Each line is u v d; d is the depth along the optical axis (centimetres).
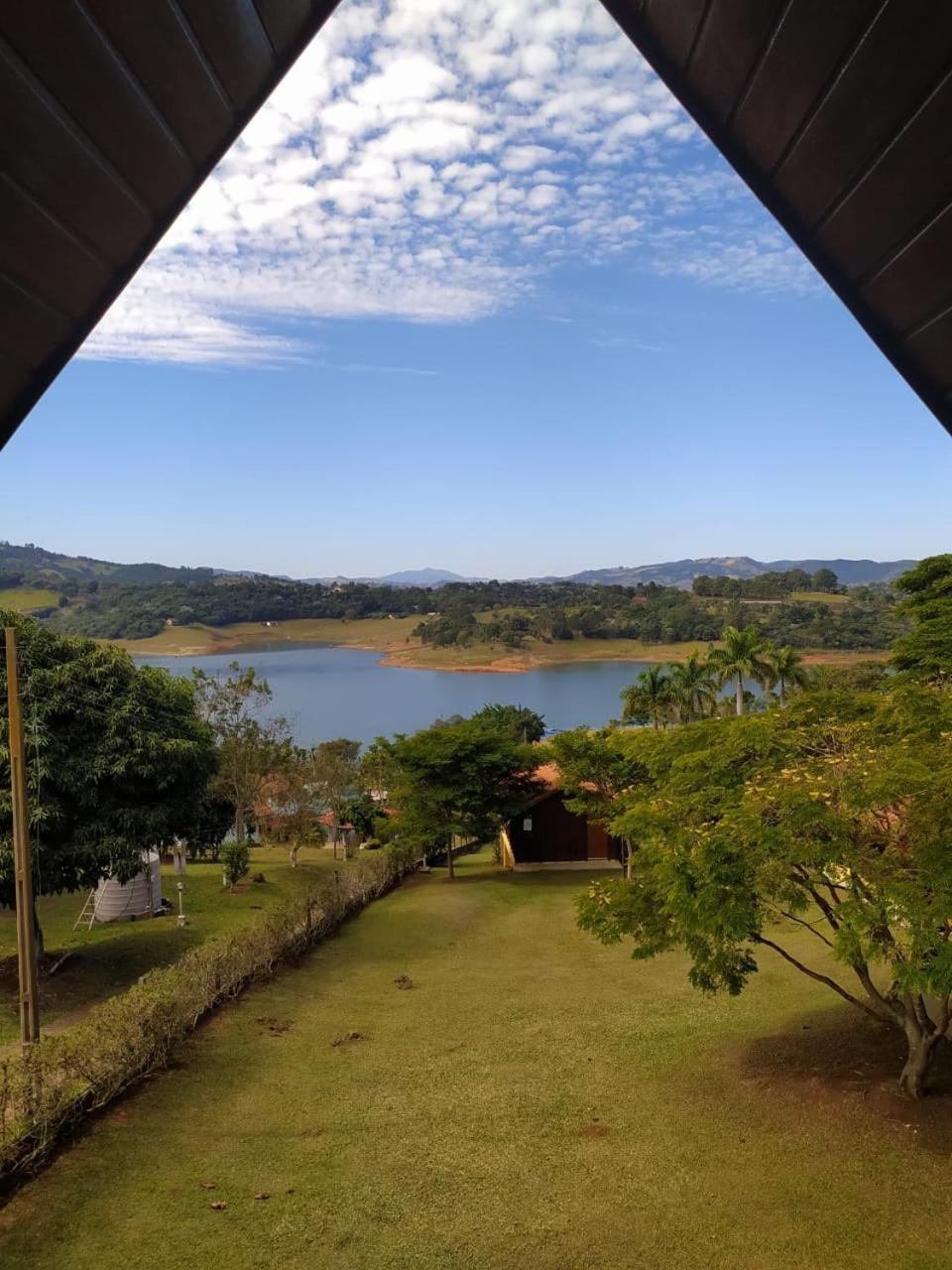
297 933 1694
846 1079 887
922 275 154
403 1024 1259
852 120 137
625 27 156
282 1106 953
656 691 4403
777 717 966
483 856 3512
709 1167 758
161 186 151
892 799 718
